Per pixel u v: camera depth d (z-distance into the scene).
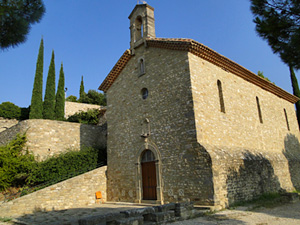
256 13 11.52
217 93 16.70
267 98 22.77
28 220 13.16
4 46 10.45
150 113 16.97
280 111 24.56
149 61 17.98
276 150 21.62
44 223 12.19
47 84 34.16
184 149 14.36
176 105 15.36
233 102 17.91
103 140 26.28
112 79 21.03
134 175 17.25
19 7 10.12
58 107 35.81
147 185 16.42
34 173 19.20
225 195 13.30
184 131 14.57
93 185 18.69
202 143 13.87
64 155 20.72
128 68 19.78
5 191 18.84
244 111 18.86
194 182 13.52
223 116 16.48
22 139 21.55
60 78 37.78
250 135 18.70
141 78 18.31
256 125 19.83
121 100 19.78
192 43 15.02
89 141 25.22
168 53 16.64
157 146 15.96
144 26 18.98
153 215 10.26
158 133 16.09
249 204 14.02
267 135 20.95
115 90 20.67
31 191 18.19
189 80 14.91
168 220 10.44
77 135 24.48
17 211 15.12
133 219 9.42
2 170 18.91
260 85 21.81
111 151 19.73
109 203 17.84
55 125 23.39
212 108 15.79
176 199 14.22
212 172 12.85
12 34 10.25
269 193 16.73
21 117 33.97
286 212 12.20
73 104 39.50
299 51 10.97
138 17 20.19
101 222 9.57
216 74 17.06
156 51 17.59
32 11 10.59
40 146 22.19
